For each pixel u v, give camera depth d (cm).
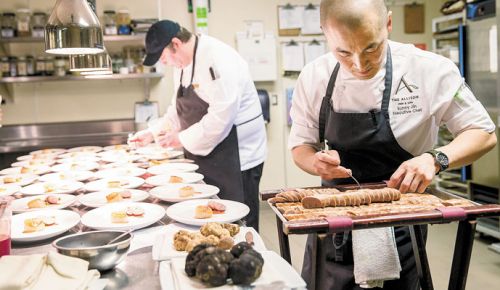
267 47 507
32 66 463
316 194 142
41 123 482
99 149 374
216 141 289
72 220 168
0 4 459
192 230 159
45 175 263
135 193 211
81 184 237
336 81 170
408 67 164
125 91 495
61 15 181
